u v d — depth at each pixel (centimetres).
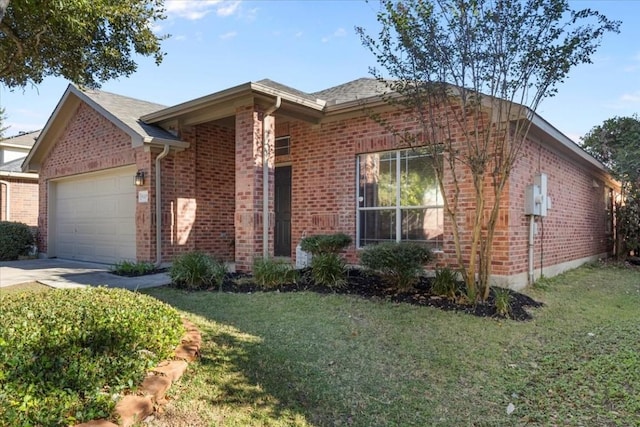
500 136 623
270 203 820
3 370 258
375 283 703
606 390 369
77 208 1248
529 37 555
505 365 415
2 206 1593
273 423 290
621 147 1547
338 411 314
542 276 839
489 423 312
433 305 593
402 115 800
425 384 367
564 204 1008
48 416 230
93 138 1141
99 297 445
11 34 652
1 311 383
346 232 880
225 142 1123
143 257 965
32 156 1323
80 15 624
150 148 959
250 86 746
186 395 311
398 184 827
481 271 617
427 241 787
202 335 448
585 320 586
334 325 504
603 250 1412
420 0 580
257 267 713
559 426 312
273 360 393
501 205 694
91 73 796
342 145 890
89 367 279
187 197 1030
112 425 238
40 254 1359
